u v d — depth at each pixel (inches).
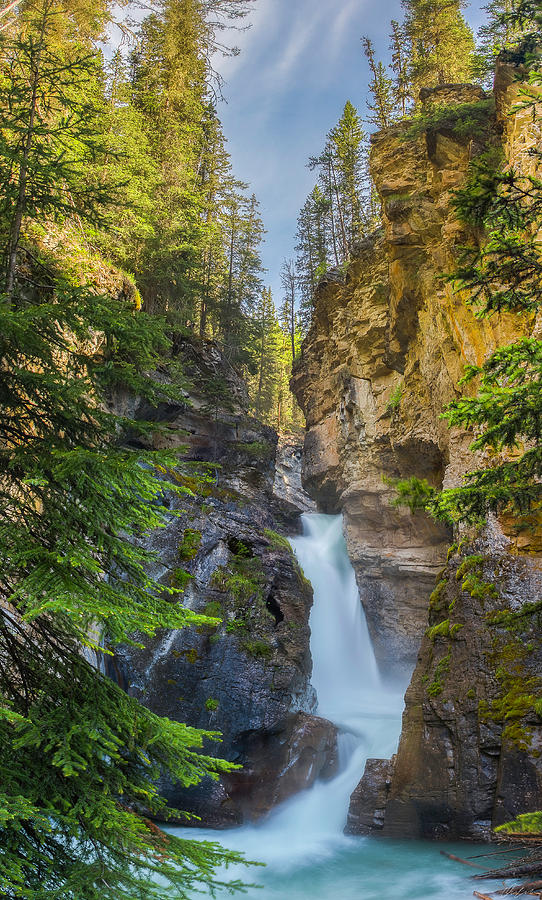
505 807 554.9
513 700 597.9
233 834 682.8
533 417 295.9
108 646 746.8
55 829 200.5
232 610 823.1
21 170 270.2
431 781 624.4
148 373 966.4
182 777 234.2
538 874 384.8
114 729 227.8
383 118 1824.6
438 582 777.6
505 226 312.7
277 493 1852.9
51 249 570.6
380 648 1262.3
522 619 339.9
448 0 1619.1
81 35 877.2
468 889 484.4
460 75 1561.3
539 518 687.7
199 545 864.3
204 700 748.0
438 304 1055.6
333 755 810.8
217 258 1764.3
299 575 1024.9
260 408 2342.5
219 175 1717.5
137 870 198.4
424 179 1142.3
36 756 210.1
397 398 1253.7
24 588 182.5
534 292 321.1
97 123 846.5
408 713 689.6
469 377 301.3
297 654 840.9
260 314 2503.7
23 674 238.1
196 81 1465.3
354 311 1470.2
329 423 1587.1
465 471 867.4
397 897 500.4
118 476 211.5
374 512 1314.0
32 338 233.5
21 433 241.1
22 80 307.3
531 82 356.8
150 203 1026.1
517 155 792.3
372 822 653.9
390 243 1141.1
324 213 2174.0
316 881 555.2
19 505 237.6
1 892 172.1
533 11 404.8
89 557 198.4
